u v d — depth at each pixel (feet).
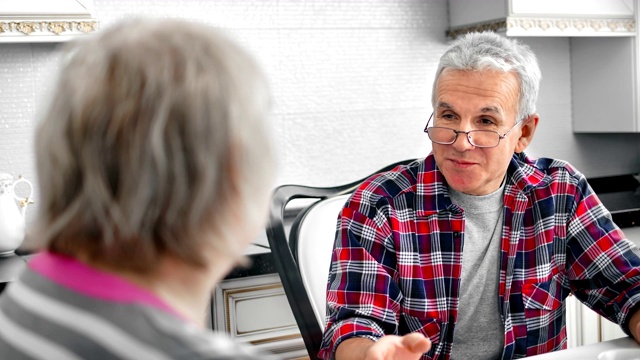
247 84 1.70
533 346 4.71
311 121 8.46
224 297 6.31
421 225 4.66
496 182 4.66
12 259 6.51
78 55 1.71
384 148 8.84
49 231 1.67
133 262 1.68
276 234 4.93
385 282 4.41
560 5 8.39
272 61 8.27
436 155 4.52
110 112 1.61
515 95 4.43
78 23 6.75
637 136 10.09
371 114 8.75
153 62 1.64
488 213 4.67
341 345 4.10
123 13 7.70
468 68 4.40
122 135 1.60
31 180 7.49
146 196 1.60
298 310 4.77
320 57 8.48
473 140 4.37
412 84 8.92
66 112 1.65
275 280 6.49
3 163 7.39
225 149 1.64
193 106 1.61
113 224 1.63
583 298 4.86
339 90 8.58
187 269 1.73
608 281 4.68
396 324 4.40
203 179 1.62
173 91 1.61
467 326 4.69
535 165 4.90
